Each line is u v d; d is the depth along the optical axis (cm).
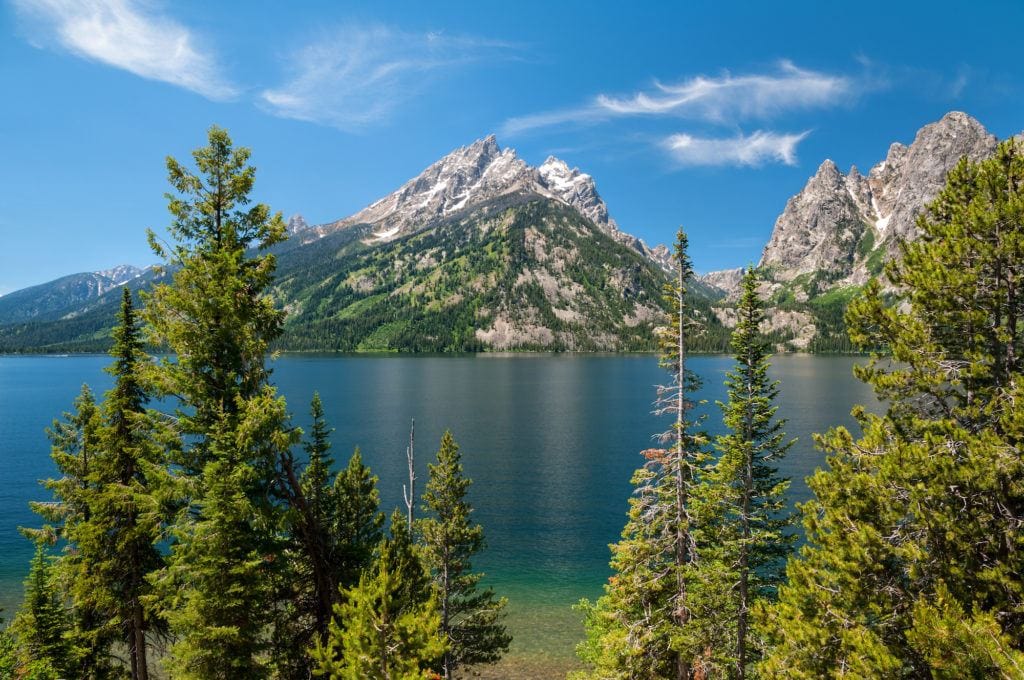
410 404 14188
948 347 1389
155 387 1788
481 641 2927
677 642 2016
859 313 1505
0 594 4131
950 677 962
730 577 1983
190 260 1794
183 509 1753
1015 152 1329
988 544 1141
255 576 1689
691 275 2195
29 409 13425
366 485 2545
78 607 2294
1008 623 1092
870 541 1266
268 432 1738
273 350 1989
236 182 1919
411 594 2233
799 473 7269
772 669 1388
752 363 2133
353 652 1323
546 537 5384
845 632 1228
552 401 14862
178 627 1645
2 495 6662
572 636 3628
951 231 1357
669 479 2200
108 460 2225
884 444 1403
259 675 1736
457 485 2947
